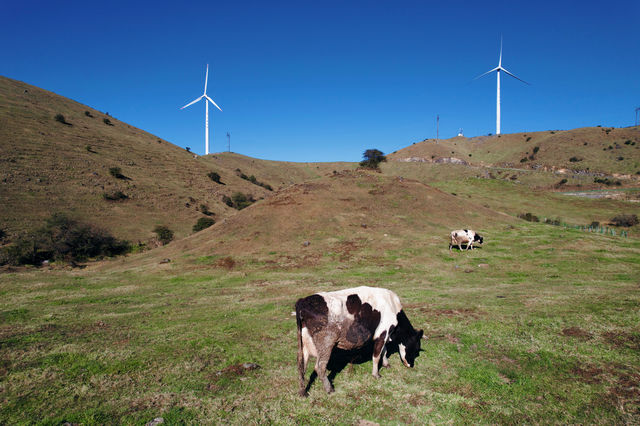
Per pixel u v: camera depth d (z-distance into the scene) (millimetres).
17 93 87250
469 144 164000
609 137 124438
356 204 37719
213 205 66938
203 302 14477
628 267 19438
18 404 5781
